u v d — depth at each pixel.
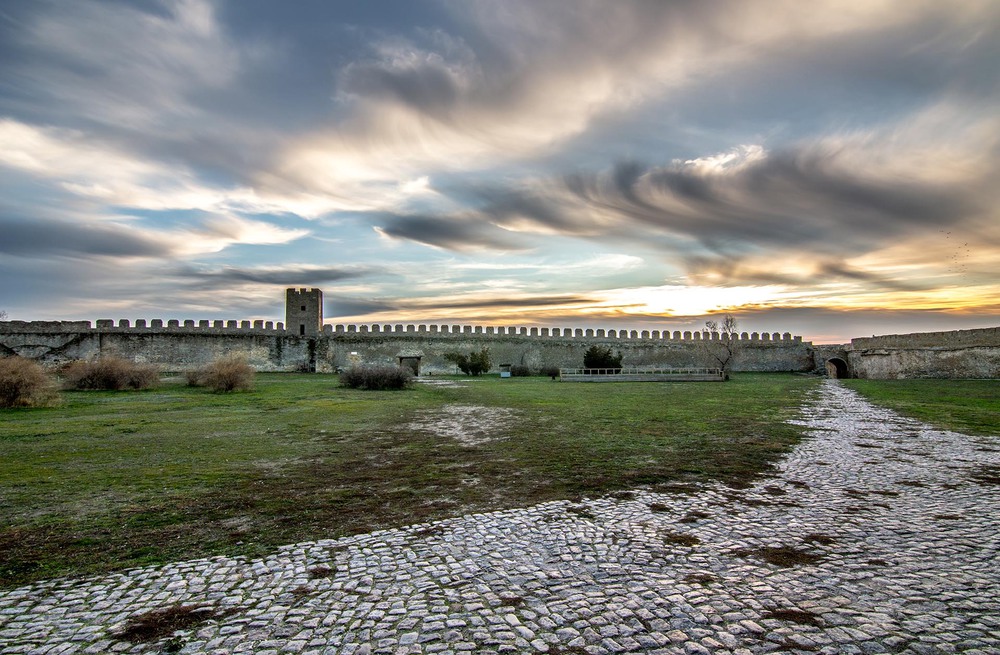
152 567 5.24
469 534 6.13
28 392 19.45
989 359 37.84
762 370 61.09
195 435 13.12
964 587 4.66
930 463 9.61
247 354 49.78
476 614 4.29
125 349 47.16
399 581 4.92
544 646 3.80
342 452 10.93
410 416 16.89
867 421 15.12
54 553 5.59
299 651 3.76
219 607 4.43
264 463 9.91
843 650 3.70
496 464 9.75
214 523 6.54
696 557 5.39
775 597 4.50
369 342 53.19
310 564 5.31
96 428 14.22
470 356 51.16
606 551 5.58
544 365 57.19
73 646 3.82
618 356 55.34
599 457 10.30
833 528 6.20
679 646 3.78
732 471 9.09
